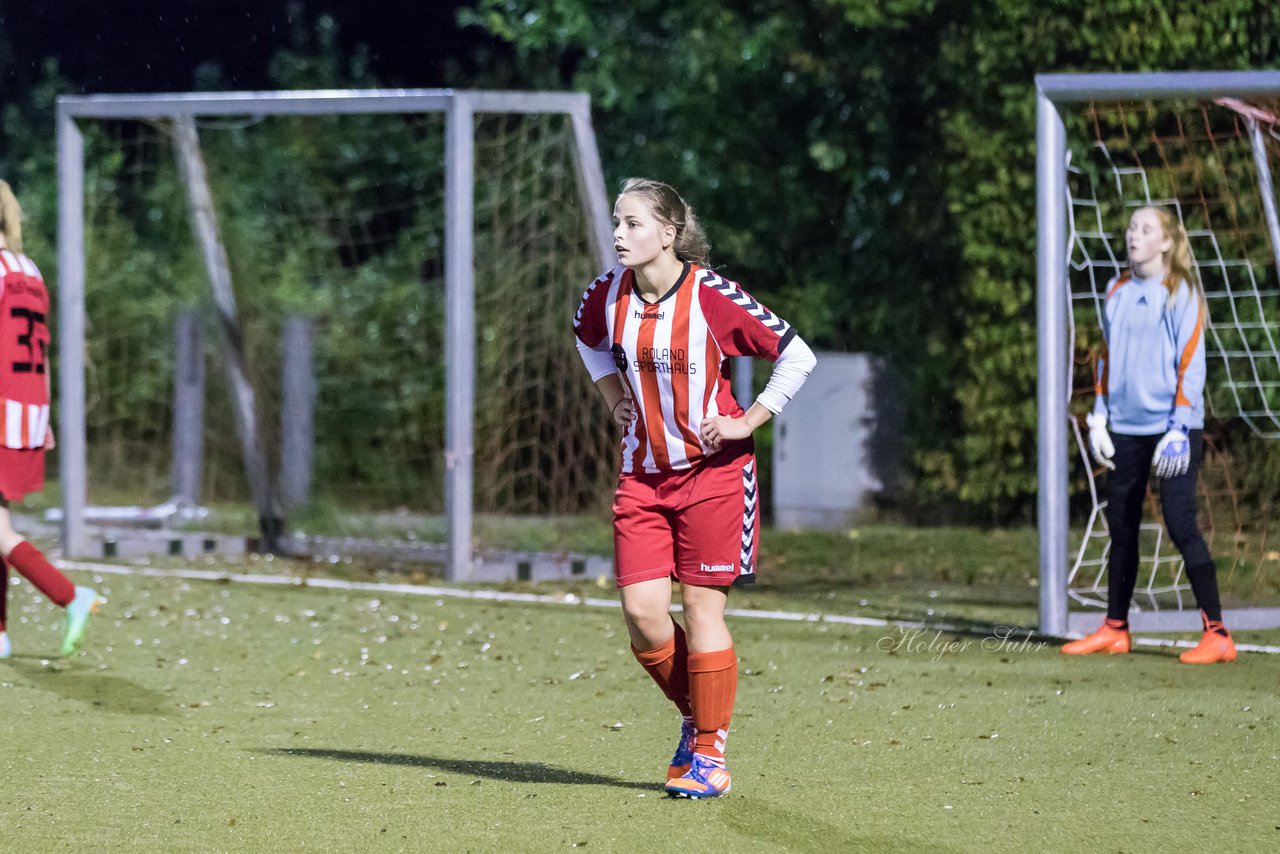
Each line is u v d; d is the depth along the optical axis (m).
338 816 19.11
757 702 26.38
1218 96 31.42
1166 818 19.30
